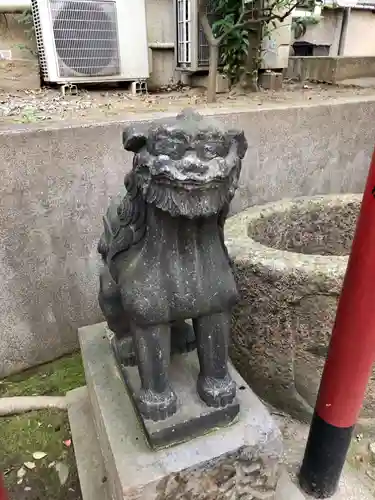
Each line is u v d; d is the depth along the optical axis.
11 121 1.61
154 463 0.97
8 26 2.45
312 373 1.37
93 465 1.30
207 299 0.93
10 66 2.44
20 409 1.58
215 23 2.17
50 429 1.52
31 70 2.48
